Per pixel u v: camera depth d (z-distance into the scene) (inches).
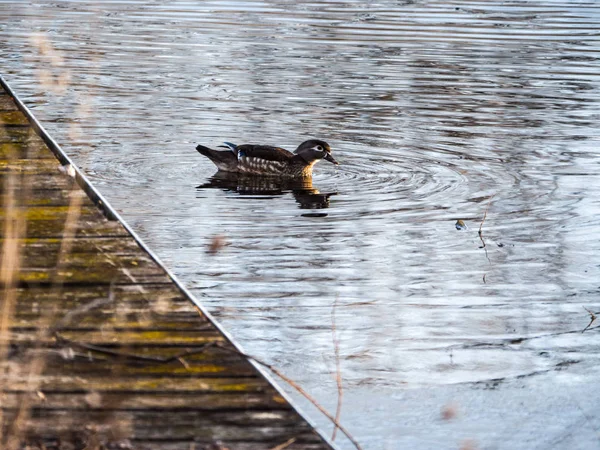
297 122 815.1
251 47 1124.5
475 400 361.1
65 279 317.1
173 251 515.2
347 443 332.2
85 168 677.9
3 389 243.8
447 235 551.8
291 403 245.9
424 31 1249.4
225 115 830.5
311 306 444.1
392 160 721.6
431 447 328.8
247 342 405.1
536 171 690.2
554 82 981.2
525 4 1477.6
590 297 459.5
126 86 920.9
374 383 372.8
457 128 804.6
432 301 453.1
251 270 488.7
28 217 379.9
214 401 243.9
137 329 282.0
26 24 1240.8
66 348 266.2
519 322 430.0
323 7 1424.7
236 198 628.7
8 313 267.1
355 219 583.2
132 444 222.2
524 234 555.2
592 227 568.1
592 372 384.2
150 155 718.5
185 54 1074.7
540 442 333.4
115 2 1435.8
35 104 844.6
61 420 231.6
